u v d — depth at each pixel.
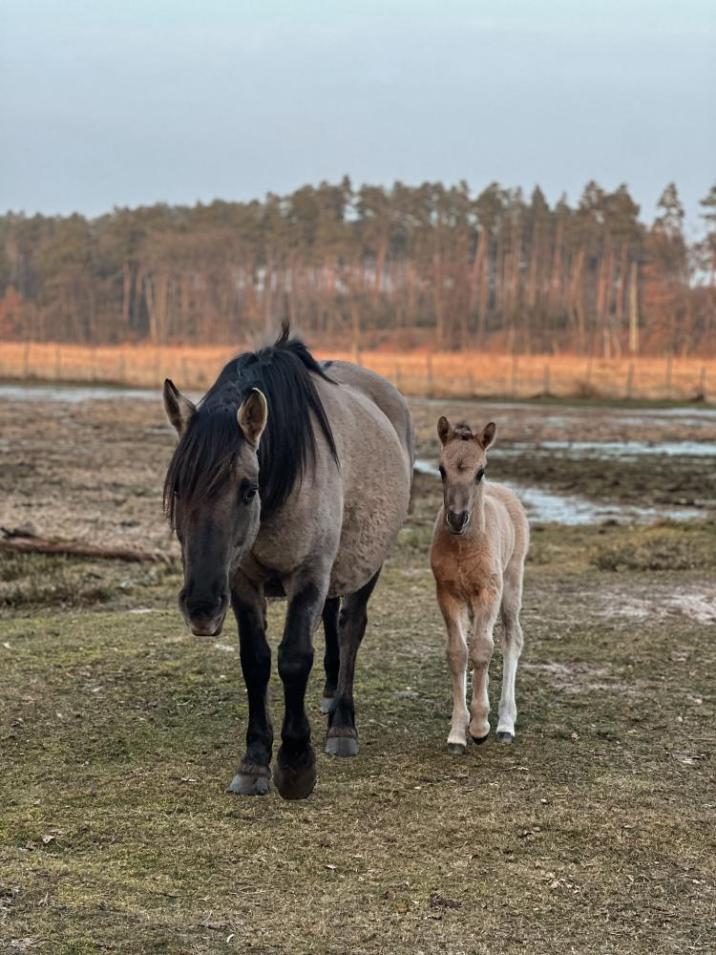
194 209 136.50
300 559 5.53
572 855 4.98
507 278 124.38
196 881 4.66
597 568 11.86
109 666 7.67
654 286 101.75
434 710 6.94
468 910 4.48
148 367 64.94
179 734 6.39
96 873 4.70
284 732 5.43
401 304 120.69
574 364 74.38
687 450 26.78
